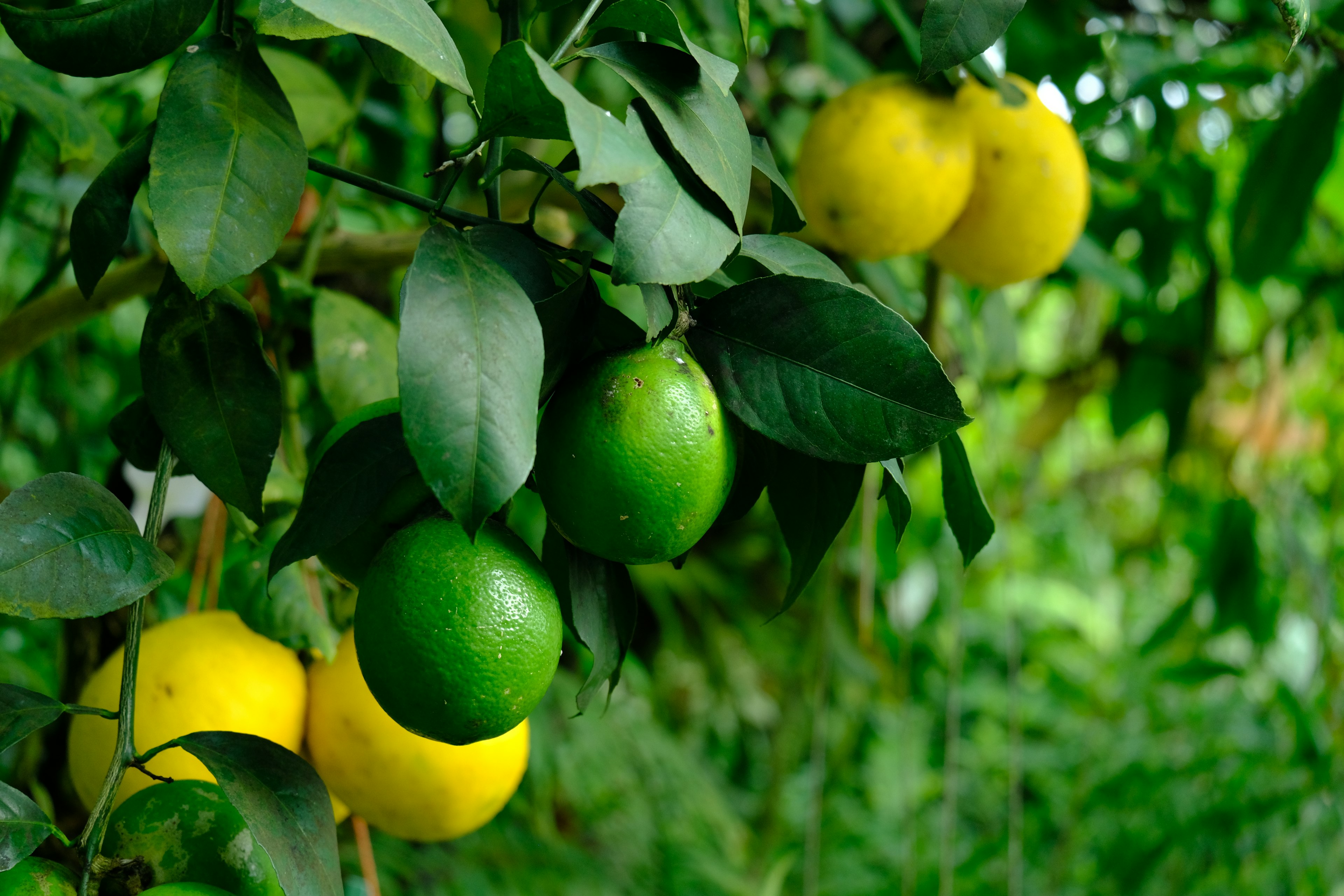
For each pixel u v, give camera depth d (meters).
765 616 3.04
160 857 0.80
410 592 0.77
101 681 0.93
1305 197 1.44
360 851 1.04
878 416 0.77
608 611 0.83
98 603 0.77
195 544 1.16
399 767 0.92
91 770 0.91
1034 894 2.60
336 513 0.81
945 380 0.77
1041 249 1.15
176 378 0.82
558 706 2.15
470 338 0.73
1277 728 2.27
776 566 3.05
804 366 0.78
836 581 1.60
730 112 0.79
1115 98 1.35
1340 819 1.90
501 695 0.77
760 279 0.79
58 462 1.53
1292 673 2.35
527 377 0.74
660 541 0.79
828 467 0.82
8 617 1.60
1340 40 1.30
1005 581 1.66
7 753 1.10
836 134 1.08
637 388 0.78
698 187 0.77
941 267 1.24
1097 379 2.08
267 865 0.81
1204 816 2.12
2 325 1.09
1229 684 2.61
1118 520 3.00
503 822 2.16
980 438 2.31
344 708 0.93
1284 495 2.00
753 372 0.79
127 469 1.54
